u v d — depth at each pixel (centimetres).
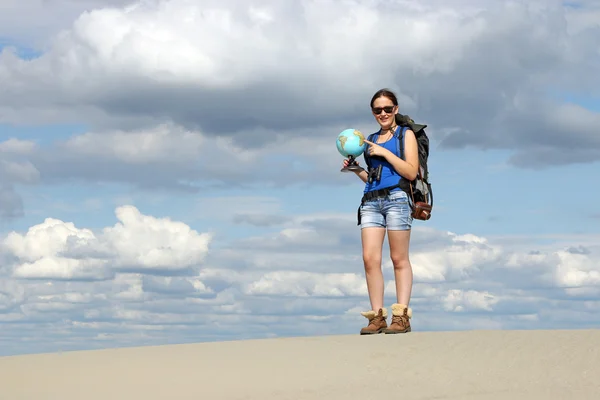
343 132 717
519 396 429
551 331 568
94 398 439
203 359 530
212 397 437
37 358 556
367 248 714
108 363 526
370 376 475
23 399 441
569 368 473
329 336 618
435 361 501
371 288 714
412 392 440
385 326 707
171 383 467
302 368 496
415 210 712
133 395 443
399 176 709
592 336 539
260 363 512
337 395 436
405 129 716
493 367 483
